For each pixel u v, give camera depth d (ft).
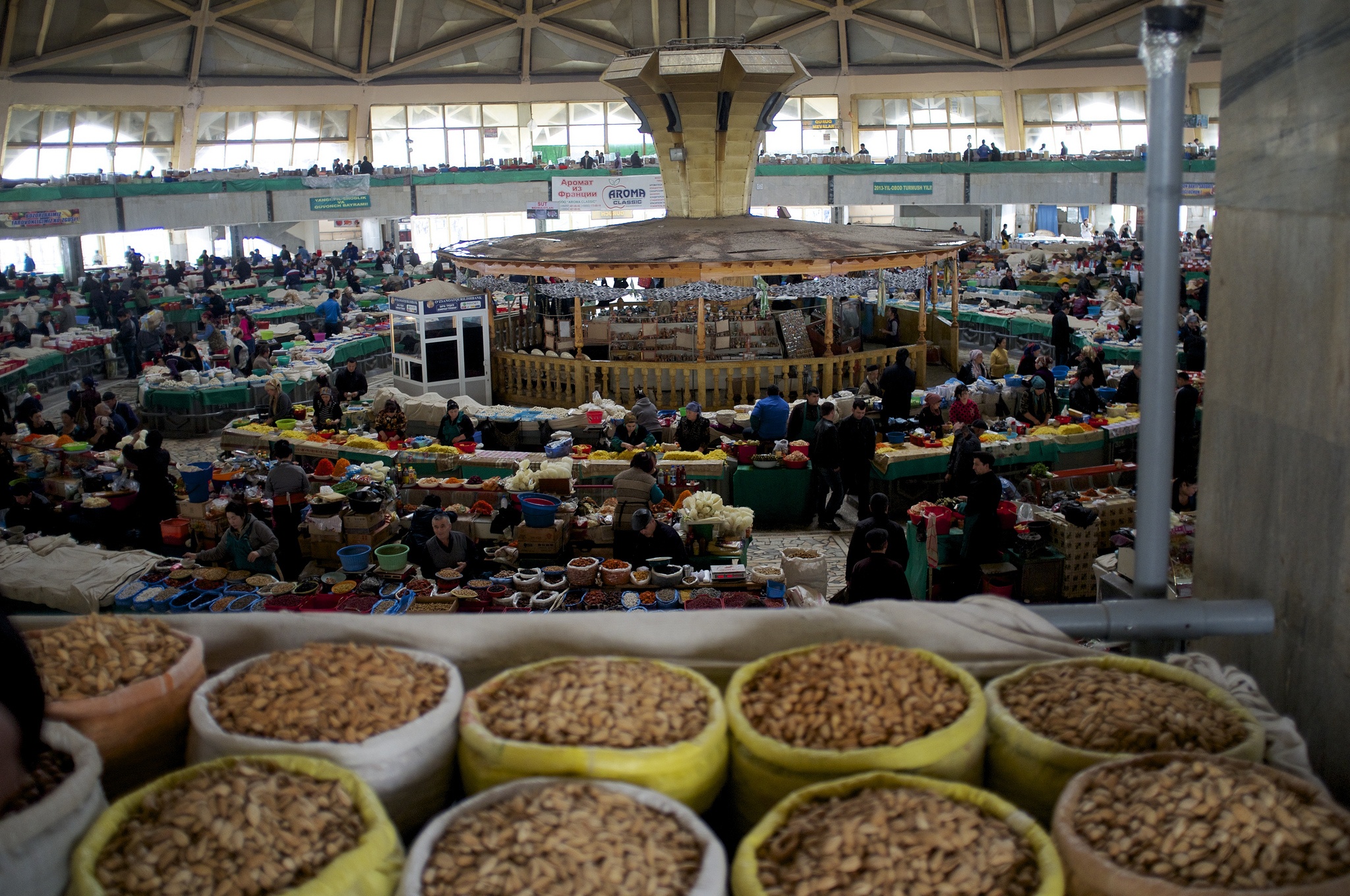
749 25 108.17
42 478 33.78
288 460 27.86
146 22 97.14
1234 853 5.67
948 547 24.30
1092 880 5.66
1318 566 7.80
